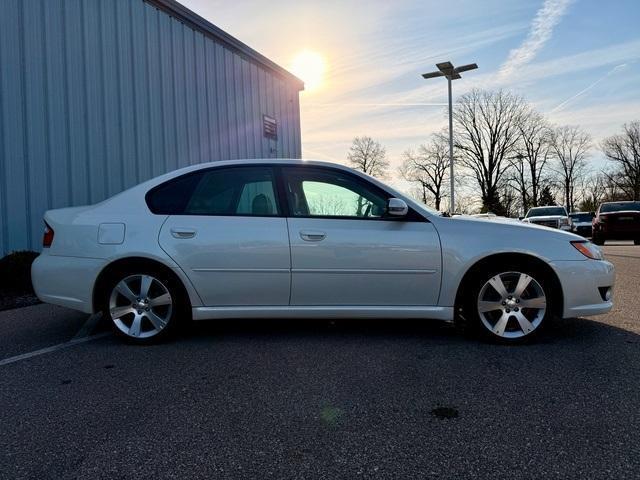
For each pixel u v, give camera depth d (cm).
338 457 217
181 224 396
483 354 359
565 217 1780
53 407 277
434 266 381
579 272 375
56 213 419
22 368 346
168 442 234
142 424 254
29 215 778
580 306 378
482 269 381
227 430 245
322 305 391
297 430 244
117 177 936
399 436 236
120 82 948
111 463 216
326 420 254
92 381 318
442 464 210
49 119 811
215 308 394
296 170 411
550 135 5078
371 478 201
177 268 389
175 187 412
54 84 820
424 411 263
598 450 220
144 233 394
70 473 208
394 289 385
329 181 405
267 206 400
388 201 386
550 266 374
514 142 5034
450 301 385
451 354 360
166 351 381
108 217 403
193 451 224
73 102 853
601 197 5966
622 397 276
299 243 386
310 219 394
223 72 1266
